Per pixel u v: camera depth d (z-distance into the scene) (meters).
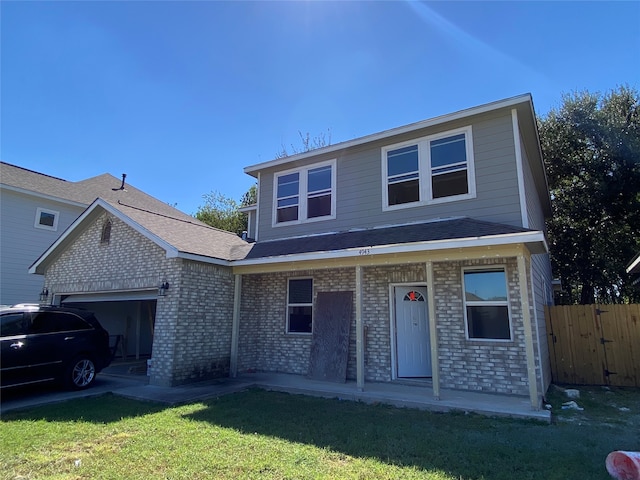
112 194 18.98
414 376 9.16
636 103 18.66
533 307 7.71
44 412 6.61
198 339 9.50
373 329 9.44
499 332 7.98
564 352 10.23
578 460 4.34
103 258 11.17
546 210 16.38
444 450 4.67
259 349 11.19
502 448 4.72
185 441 5.04
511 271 7.96
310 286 10.77
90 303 13.44
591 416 6.50
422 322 9.36
